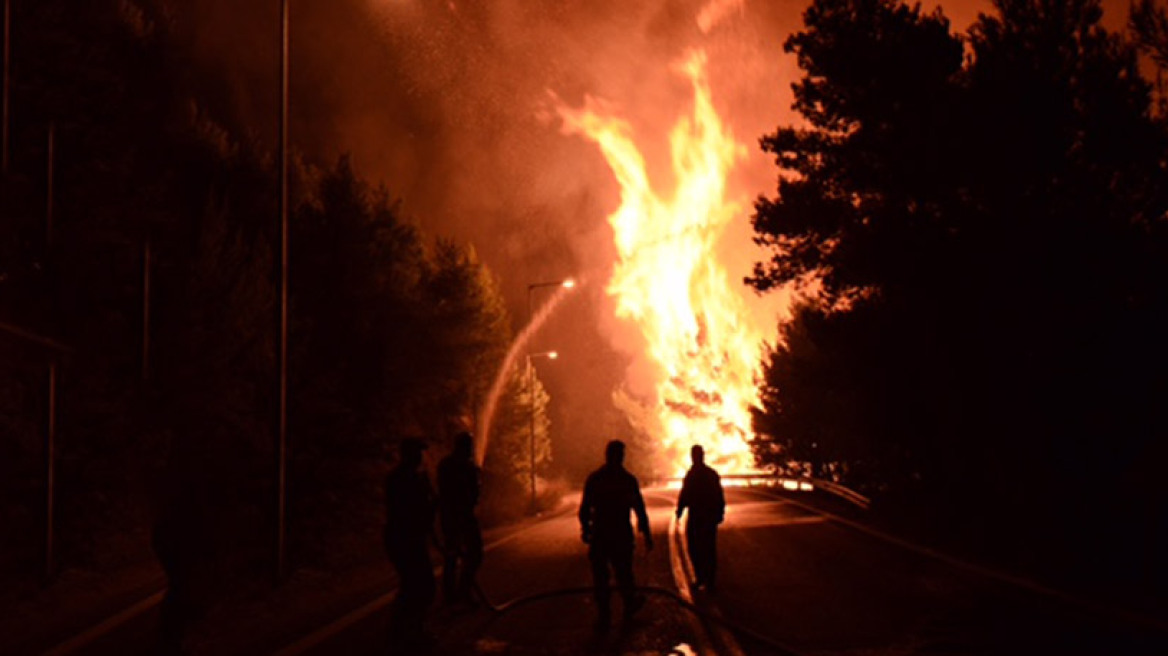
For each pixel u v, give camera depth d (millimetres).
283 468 16625
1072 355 20078
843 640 10664
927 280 22875
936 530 23109
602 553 12172
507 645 10906
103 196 21156
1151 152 20250
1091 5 21750
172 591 9547
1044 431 20609
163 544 9602
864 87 25250
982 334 21750
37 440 17641
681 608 13258
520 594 14977
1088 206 20703
